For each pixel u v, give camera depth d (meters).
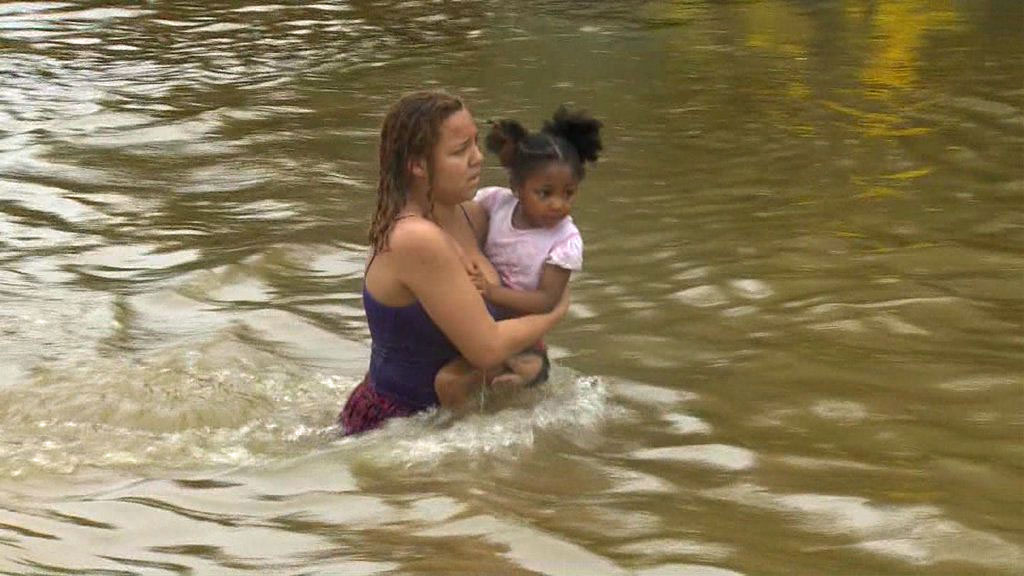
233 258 6.97
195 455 4.83
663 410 5.11
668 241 7.18
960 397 5.14
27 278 6.75
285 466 4.69
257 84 11.40
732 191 8.07
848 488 4.40
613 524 4.16
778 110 10.05
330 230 7.50
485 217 5.04
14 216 7.82
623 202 7.91
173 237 7.43
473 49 12.73
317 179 8.55
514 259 4.92
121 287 6.62
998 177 8.17
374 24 14.27
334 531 4.16
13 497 4.45
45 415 5.12
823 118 9.77
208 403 5.25
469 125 4.74
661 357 5.64
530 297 4.87
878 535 4.06
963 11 13.80
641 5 14.88
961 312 6.02
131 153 9.25
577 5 14.99
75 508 4.36
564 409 5.07
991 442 4.74
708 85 10.94
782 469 4.57
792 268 6.68
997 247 6.91
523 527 4.12
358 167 8.82
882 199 7.81
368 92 11.01
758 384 5.33
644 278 6.61
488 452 4.73
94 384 5.38
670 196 8.01
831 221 7.43
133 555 4.02
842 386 5.28
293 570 3.89
